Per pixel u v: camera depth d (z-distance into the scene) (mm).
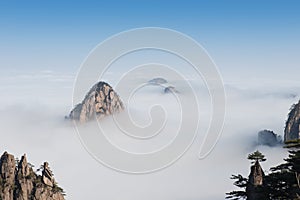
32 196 141750
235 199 58375
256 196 55438
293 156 52188
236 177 60344
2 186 141875
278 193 53469
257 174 58125
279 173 54438
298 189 51531
